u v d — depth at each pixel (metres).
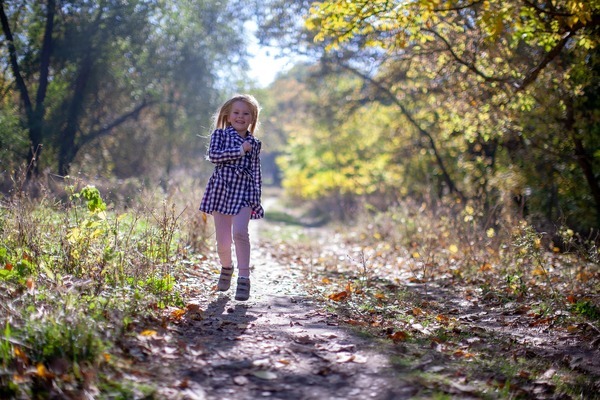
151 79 20.72
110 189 11.19
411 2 7.31
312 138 33.81
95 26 18.42
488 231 9.35
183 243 8.12
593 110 11.44
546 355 4.76
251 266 9.09
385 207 22.61
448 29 10.66
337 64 21.73
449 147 19.81
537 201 13.81
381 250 13.08
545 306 6.18
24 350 3.40
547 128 11.85
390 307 6.05
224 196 5.58
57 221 6.63
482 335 5.20
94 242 5.70
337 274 9.09
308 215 35.34
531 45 10.69
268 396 3.29
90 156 19.94
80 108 18.41
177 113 22.69
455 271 8.74
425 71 12.82
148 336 3.99
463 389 3.57
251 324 4.80
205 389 3.32
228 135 5.62
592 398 3.89
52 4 17.30
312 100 27.31
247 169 5.61
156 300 5.01
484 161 16.36
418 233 12.66
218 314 5.12
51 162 17.19
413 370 3.85
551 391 3.86
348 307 5.93
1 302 3.99
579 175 13.07
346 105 23.84
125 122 21.77
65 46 17.81
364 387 3.50
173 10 20.52
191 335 4.34
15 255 5.54
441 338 4.91
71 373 3.27
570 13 7.70
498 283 7.62
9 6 17.00
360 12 7.62
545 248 9.55
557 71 10.59
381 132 24.28
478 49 10.45
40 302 4.20
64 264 5.36
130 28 19.08
